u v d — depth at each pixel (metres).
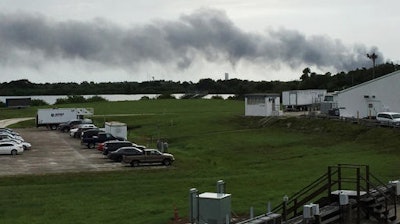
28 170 44.47
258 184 37.62
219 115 92.94
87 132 63.09
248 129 76.12
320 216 23.22
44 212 29.78
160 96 168.38
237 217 27.36
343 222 24.56
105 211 29.75
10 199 33.41
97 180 40.56
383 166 42.97
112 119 96.31
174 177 41.66
